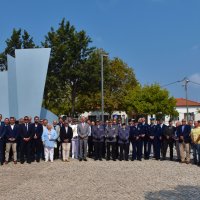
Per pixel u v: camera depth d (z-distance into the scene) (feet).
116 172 41.78
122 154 53.57
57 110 122.52
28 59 61.67
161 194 29.60
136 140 53.72
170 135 53.67
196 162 49.49
